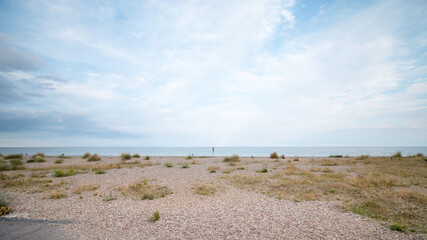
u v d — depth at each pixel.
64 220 6.73
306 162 22.47
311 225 6.13
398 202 8.02
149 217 6.85
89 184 11.57
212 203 8.23
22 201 8.65
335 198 8.69
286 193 9.54
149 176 13.93
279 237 5.40
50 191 10.21
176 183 11.70
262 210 7.41
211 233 5.66
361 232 5.68
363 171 14.63
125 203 8.34
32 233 5.82
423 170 14.91
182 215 6.98
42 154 34.97
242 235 5.52
